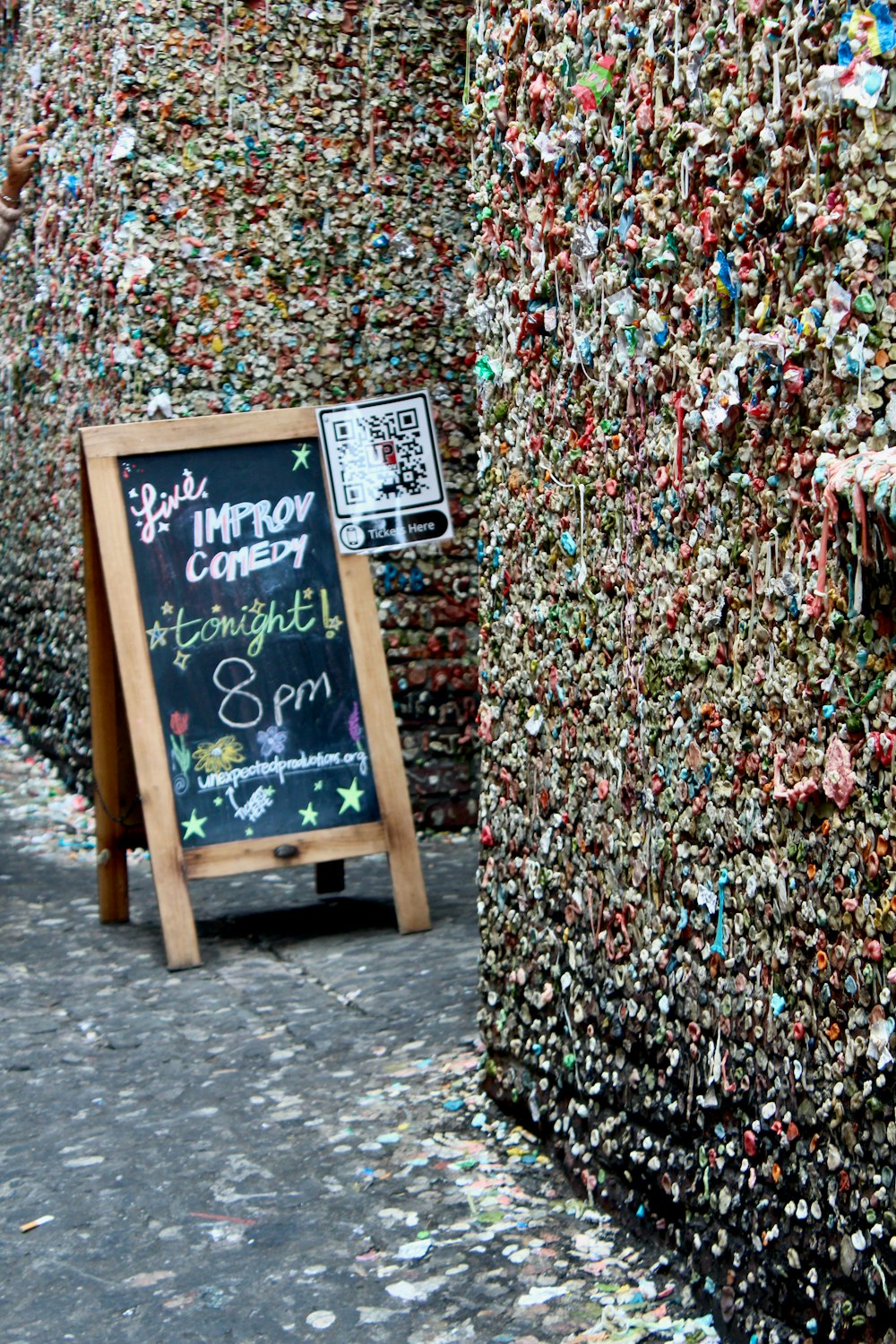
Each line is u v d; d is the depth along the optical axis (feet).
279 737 16.42
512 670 11.00
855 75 6.43
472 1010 13.60
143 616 16.20
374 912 17.63
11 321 27.14
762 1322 7.73
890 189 6.48
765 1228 7.78
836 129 6.71
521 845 10.89
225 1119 11.41
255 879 19.56
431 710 21.54
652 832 8.97
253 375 20.39
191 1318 8.50
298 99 20.36
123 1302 8.71
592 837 9.79
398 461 17.02
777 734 7.55
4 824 22.63
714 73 7.84
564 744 10.18
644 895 9.11
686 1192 8.63
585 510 9.77
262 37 20.13
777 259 7.27
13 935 16.96
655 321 8.56
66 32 22.29
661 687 8.81
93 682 16.88
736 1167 8.10
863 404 6.63
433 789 21.62
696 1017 8.50
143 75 19.63
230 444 16.69
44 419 25.11
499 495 11.12
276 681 16.53
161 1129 11.25
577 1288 8.68
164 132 19.76
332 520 16.88
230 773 16.19
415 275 21.03
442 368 21.26
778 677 7.51
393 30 20.67
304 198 20.48
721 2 7.72
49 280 24.09
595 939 9.77
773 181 7.24
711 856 8.27
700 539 8.31
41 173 24.25
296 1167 10.50
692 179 8.13
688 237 8.20
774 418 7.41
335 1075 12.25
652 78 8.50
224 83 20.02
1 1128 11.35
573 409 9.84
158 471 16.46
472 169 11.32
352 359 20.85
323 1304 8.60
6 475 28.14
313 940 16.46
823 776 7.07
